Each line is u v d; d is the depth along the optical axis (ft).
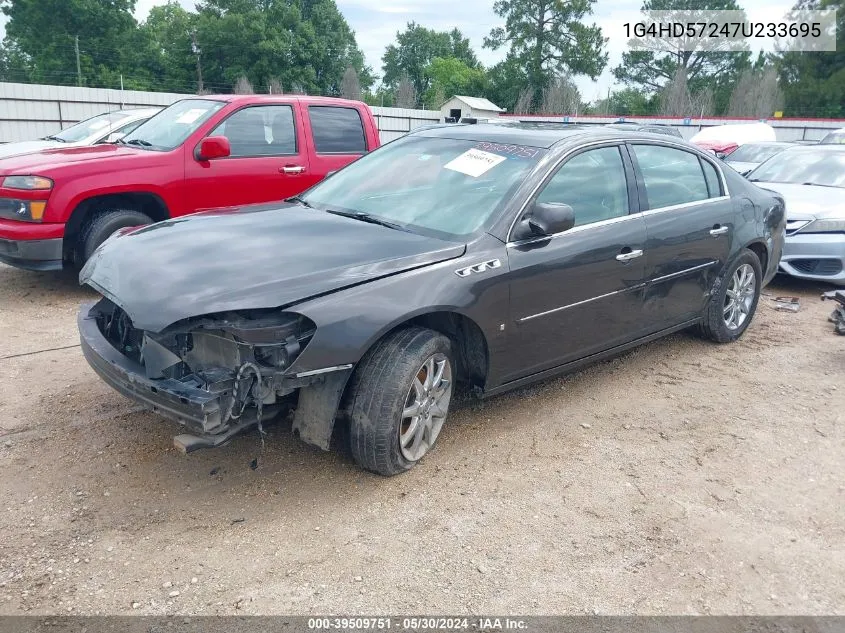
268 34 205.05
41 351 17.22
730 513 11.50
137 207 23.04
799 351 19.17
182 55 204.03
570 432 14.01
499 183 13.51
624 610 9.22
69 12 201.26
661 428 14.37
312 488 11.58
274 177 24.64
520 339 13.12
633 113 224.53
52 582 9.27
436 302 11.46
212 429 10.07
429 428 12.29
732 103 151.23
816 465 13.14
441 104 196.13
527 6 213.46
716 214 17.44
